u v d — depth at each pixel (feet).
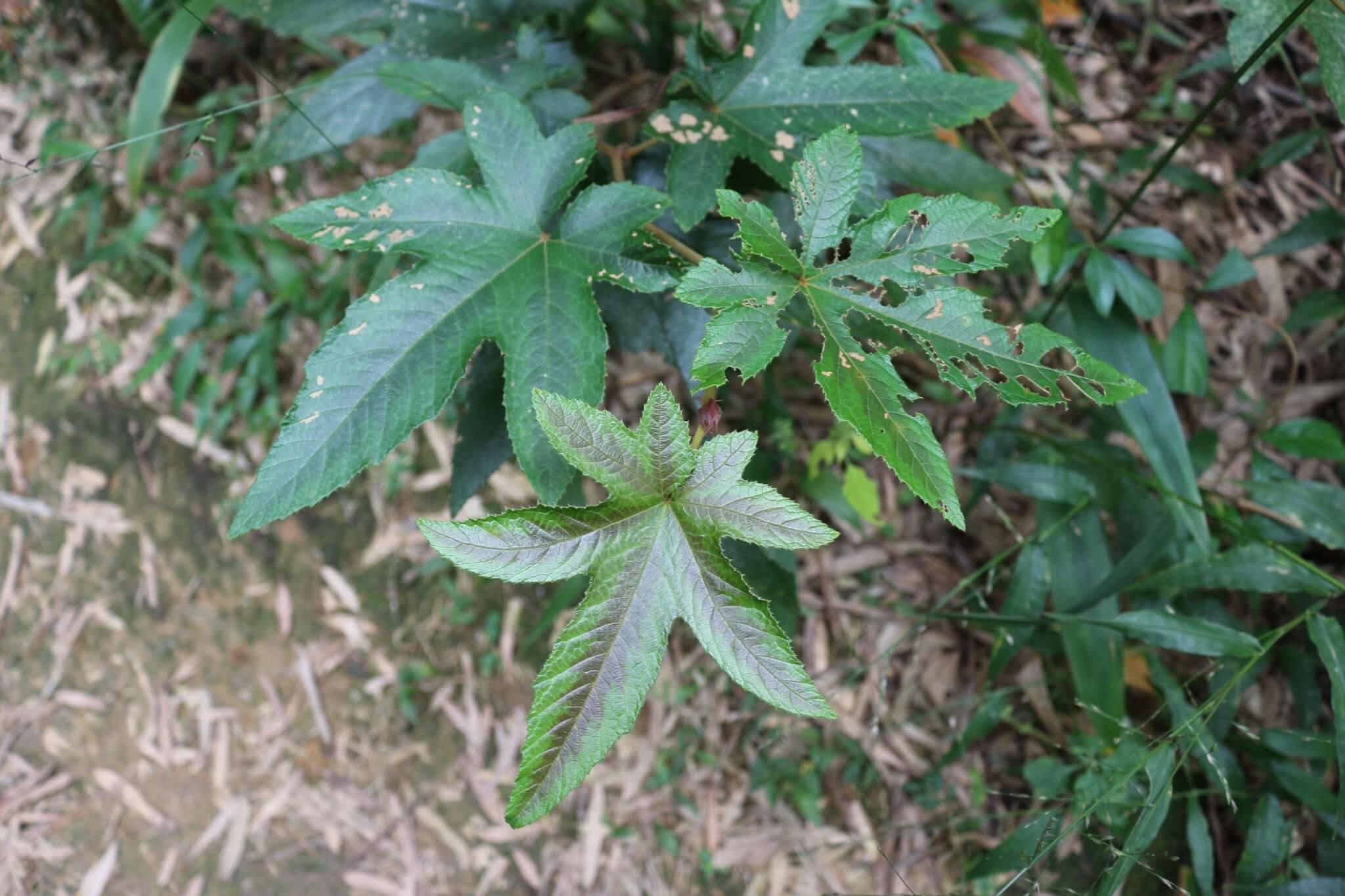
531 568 1.61
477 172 2.59
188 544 4.55
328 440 1.90
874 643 4.42
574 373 2.00
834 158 1.85
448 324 1.99
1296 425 3.42
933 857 4.21
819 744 4.36
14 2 4.35
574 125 2.12
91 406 4.61
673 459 1.66
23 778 4.31
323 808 4.35
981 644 4.38
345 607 4.56
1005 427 3.82
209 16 4.42
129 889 4.21
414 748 4.43
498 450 2.52
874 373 1.77
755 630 1.63
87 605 4.49
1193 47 4.46
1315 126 3.87
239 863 4.27
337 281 4.23
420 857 4.30
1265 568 2.88
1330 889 3.16
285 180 4.60
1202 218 4.50
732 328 1.78
